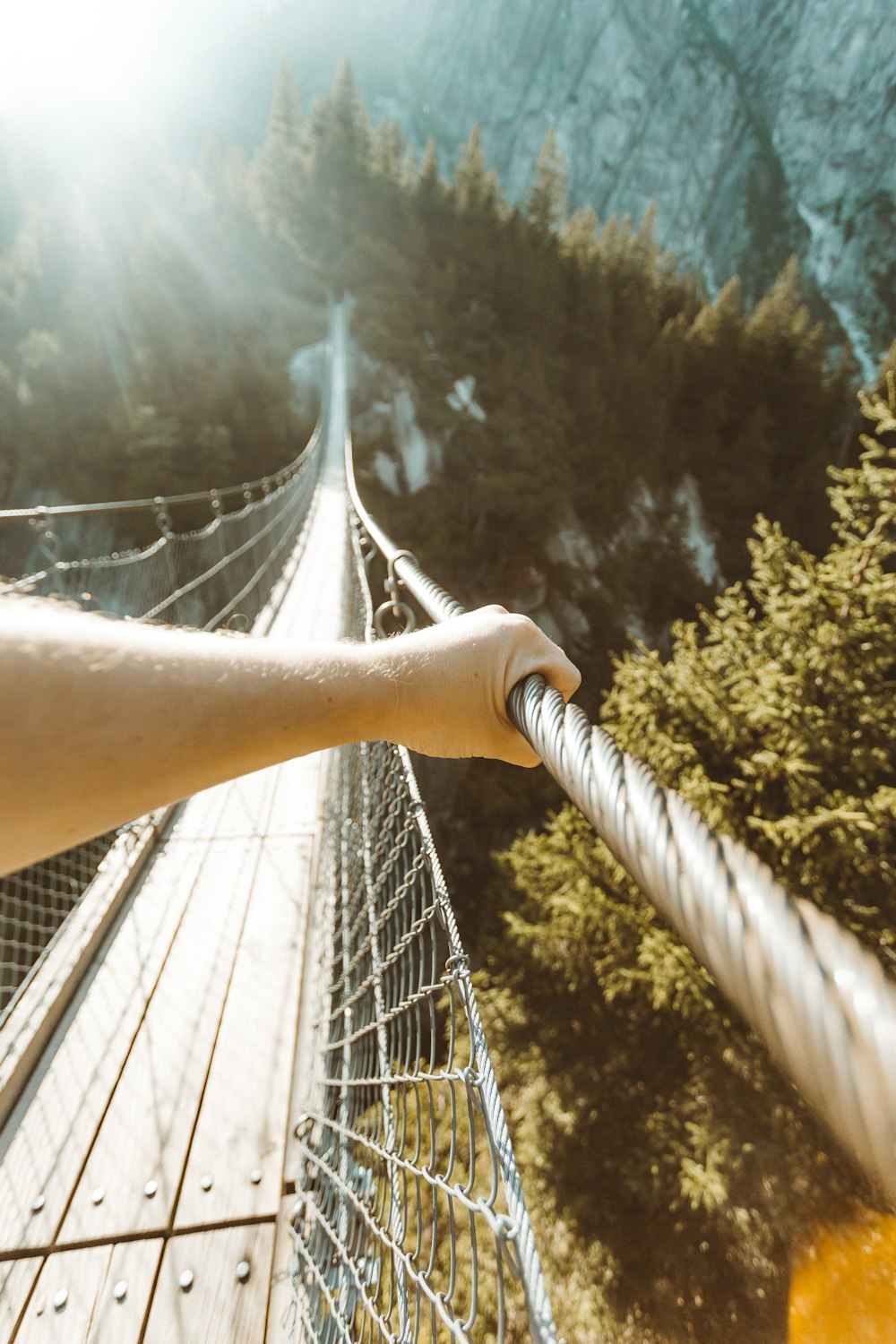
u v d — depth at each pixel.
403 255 57.72
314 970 2.16
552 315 56.69
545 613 40.69
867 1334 5.88
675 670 8.06
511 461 43.25
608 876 8.55
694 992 6.86
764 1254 6.67
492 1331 3.78
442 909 0.75
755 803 7.12
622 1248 7.43
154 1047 1.93
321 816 2.88
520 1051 9.66
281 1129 1.74
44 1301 1.44
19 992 2.02
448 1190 0.59
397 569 1.21
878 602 7.07
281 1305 1.42
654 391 51.75
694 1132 7.26
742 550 50.03
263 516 12.62
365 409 43.28
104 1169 1.66
